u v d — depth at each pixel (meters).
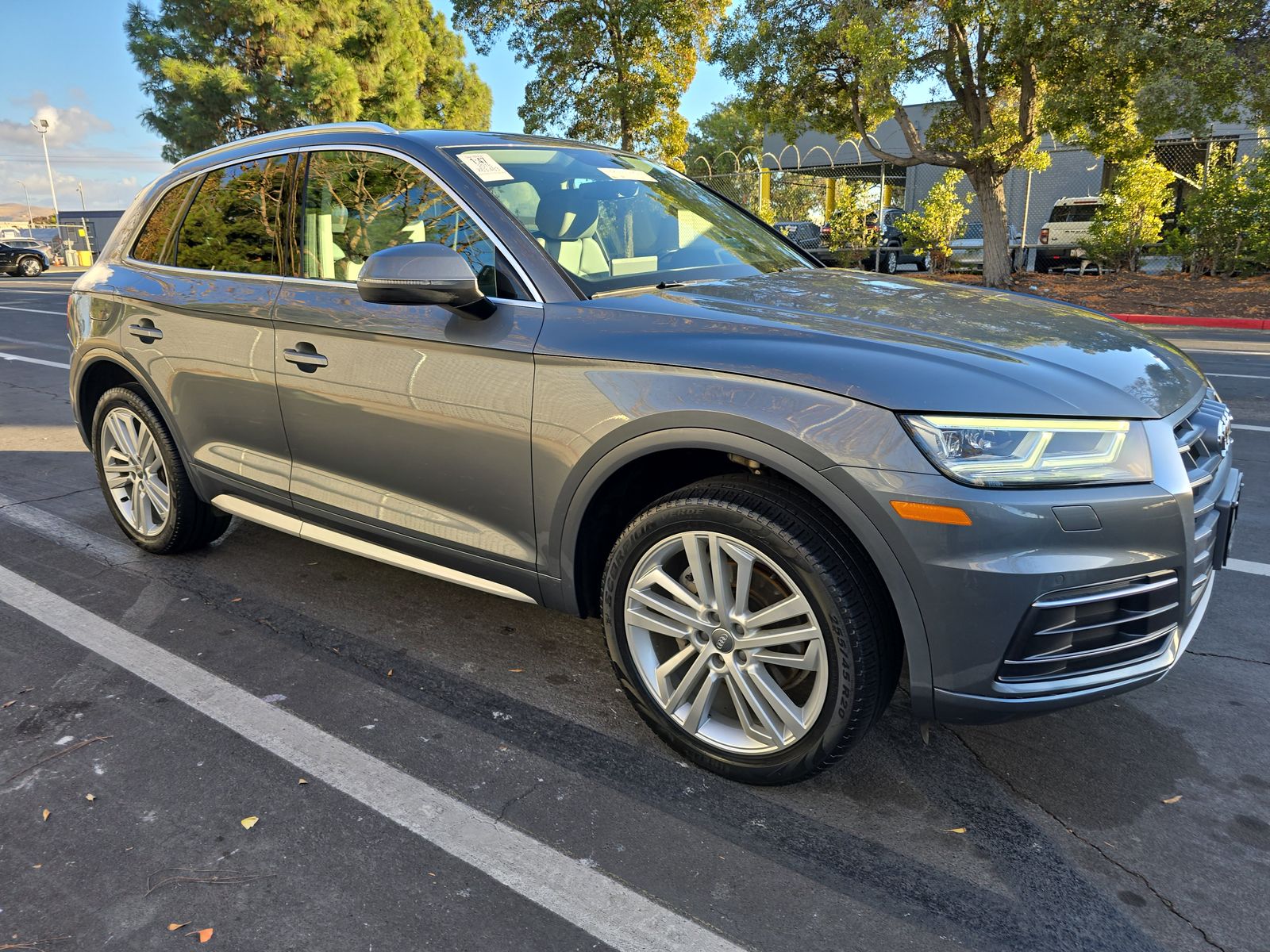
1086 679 2.04
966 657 1.97
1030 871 2.05
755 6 15.83
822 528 2.07
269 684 2.87
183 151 27.70
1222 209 15.61
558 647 3.15
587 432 2.32
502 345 2.49
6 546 4.09
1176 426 2.12
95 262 3.99
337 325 2.86
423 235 2.78
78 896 1.96
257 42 27.25
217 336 3.26
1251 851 2.11
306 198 3.12
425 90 34.94
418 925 1.88
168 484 3.71
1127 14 12.81
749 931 1.87
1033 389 2.00
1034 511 1.90
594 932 1.87
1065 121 13.87
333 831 2.17
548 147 3.20
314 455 3.05
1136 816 2.24
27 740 2.55
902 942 1.84
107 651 3.08
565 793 2.32
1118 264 17.25
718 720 2.43
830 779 2.39
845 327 2.25
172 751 2.50
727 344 2.19
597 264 2.68
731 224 3.41
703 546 2.26
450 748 2.53
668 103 20.36
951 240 19.12
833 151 27.61
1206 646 3.12
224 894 1.96
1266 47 12.40
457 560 2.75
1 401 7.63
